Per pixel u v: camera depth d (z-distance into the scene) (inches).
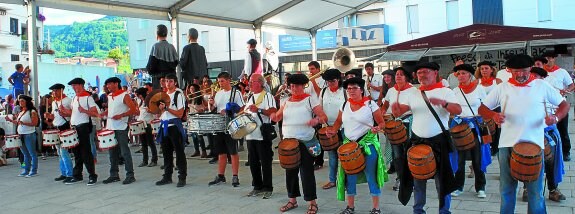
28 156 360.8
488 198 227.3
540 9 978.1
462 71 230.7
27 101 355.3
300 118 217.6
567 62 762.2
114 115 307.9
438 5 1073.5
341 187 204.7
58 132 329.1
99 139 305.6
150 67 400.2
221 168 293.9
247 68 403.9
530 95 168.6
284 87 300.0
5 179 346.3
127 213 233.6
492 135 236.2
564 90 278.1
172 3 441.4
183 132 296.8
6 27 1363.2
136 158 433.7
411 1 1099.9
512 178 171.3
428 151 175.5
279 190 270.1
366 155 198.2
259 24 557.9
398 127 203.2
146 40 1475.1
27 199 275.1
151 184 304.5
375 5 1139.3
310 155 215.6
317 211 218.8
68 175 327.6
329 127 223.3
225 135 283.0
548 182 215.0
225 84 285.7
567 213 196.4
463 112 228.5
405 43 687.1
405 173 190.1
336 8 582.2
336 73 254.7
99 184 311.7
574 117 575.5
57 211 243.6
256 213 223.1
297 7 543.8
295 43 1227.2
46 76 850.8
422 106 183.9
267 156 252.5
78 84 310.7
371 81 354.9
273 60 469.7
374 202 202.5
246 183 293.7
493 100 177.9
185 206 242.2
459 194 235.3
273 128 255.0
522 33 615.8
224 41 1349.7
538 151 159.2
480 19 1030.4
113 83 308.8
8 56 1376.7
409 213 210.7
